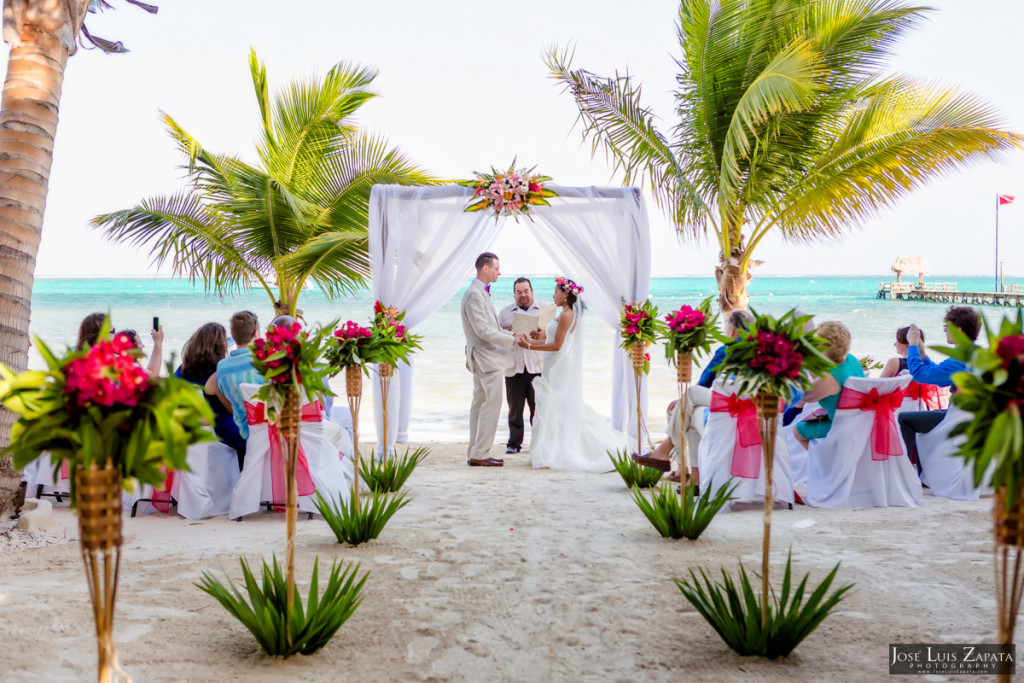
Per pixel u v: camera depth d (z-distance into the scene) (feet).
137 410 6.51
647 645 9.95
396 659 9.52
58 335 97.76
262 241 36.81
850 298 230.48
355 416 15.64
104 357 6.35
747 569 13.11
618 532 15.83
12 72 16.69
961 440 19.31
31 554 14.23
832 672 9.04
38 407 6.35
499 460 26.48
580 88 33.55
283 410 9.41
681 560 13.67
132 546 14.87
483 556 14.05
